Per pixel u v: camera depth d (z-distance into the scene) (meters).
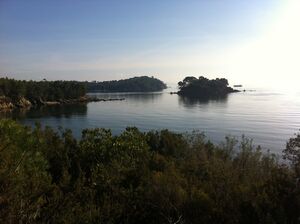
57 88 175.62
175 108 128.38
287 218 9.30
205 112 110.69
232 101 169.50
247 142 31.75
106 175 12.19
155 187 11.01
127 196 10.66
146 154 19.14
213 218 9.93
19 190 6.65
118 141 19.86
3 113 115.12
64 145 19.89
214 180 12.31
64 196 8.52
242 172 15.13
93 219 8.38
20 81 159.88
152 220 10.31
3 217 6.01
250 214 9.55
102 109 129.25
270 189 10.30
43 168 11.50
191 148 23.70
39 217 7.15
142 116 100.38
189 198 10.66
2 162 6.79
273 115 99.50
